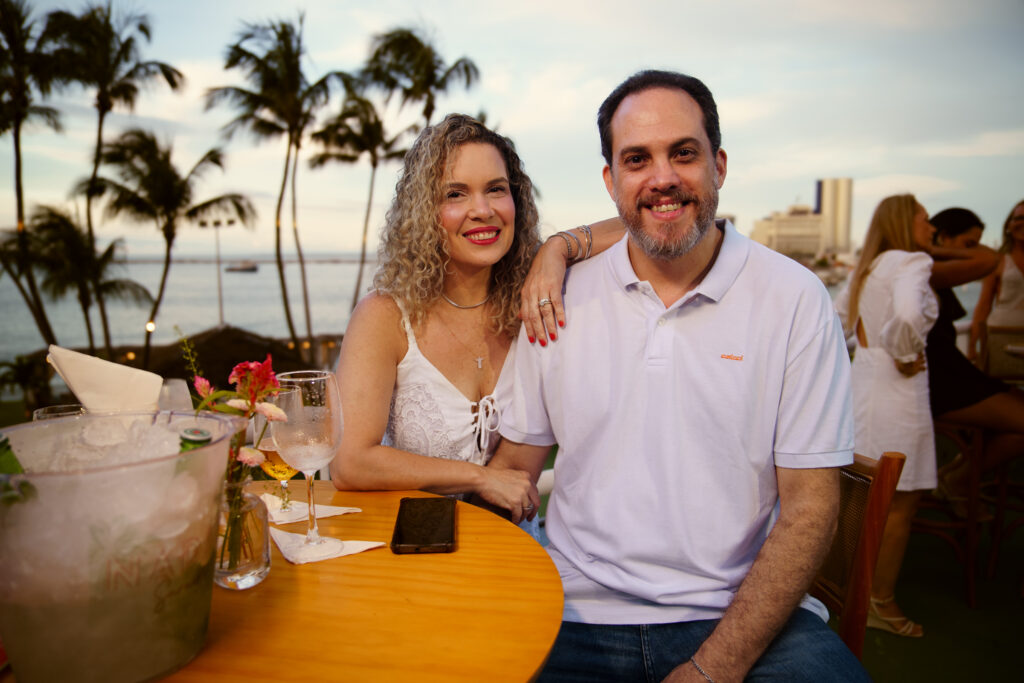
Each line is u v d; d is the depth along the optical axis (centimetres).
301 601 101
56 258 2139
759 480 145
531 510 170
